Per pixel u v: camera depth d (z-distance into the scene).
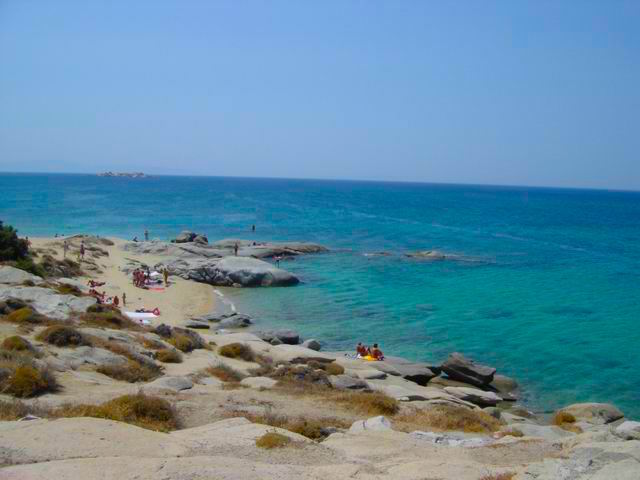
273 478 10.80
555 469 12.25
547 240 105.12
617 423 26.42
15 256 49.97
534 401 30.47
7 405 15.52
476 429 20.88
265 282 60.28
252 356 31.62
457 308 50.66
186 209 159.12
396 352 38.72
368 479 11.38
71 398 18.22
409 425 20.00
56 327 25.42
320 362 32.16
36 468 10.21
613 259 81.12
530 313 48.78
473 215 166.75
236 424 15.98
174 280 60.62
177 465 10.86
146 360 25.53
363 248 89.69
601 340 41.03
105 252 69.50
